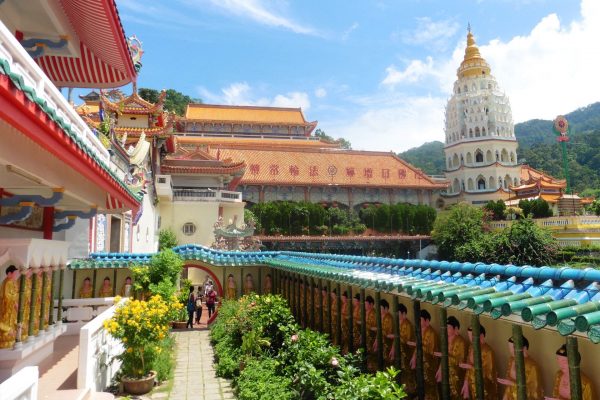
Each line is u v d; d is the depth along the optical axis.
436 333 8.65
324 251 57.66
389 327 10.17
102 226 21.16
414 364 9.17
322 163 66.00
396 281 8.43
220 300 20.88
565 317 4.50
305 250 56.78
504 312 5.26
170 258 17.48
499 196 72.31
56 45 11.59
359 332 11.97
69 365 10.53
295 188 62.66
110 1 9.44
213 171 45.09
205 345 17.19
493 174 76.00
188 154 46.25
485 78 82.25
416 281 8.13
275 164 63.69
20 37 11.32
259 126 78.94
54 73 13.29
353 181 64.44
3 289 8.04
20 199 7.95
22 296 8.45
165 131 33.94
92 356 9.81
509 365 6.57
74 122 9.27
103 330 10.98
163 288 16.48
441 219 54.88
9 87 3.84
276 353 12.66
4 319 8.00
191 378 12.73
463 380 7.73
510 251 42.09
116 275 19.20
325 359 9.31
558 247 43.53
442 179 70.12
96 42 11.75
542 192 64.81
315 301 15.62
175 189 41.72
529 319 4.89
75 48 12.06
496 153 78.50
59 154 5.73
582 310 4.54
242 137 76.12
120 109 33.31
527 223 43.03
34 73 6.80
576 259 44.09
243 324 14.09
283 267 17.52
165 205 40.91
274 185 61.22
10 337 8.13
